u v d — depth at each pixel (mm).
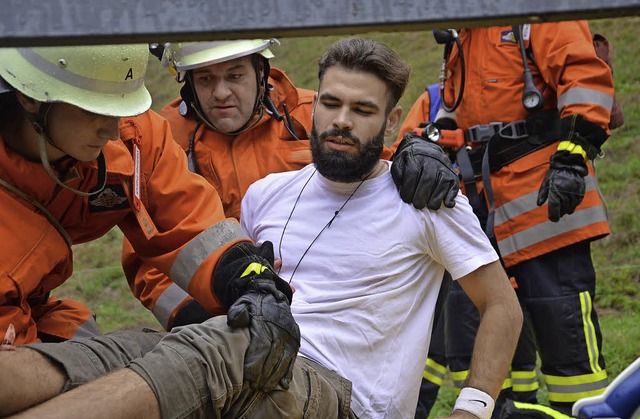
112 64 2809
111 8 1156
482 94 5301
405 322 3166
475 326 5395
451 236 3160
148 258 3275
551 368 5199
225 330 2648
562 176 4914
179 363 2531
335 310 3119
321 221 3273
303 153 4301
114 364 2734
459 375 5449
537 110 5223
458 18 1188
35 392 2469
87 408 2348
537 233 5191
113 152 3082
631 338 6828
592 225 5168
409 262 3178
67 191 3047
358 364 3078
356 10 1184
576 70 5043
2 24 1141
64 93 2758
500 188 5277
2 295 2857
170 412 2486
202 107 4316
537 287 5195
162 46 4469
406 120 5891
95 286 9000
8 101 2863
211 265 3057
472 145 5398
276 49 13188
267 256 3070
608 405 2441
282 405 2734
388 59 3203
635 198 9086
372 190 3250
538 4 1189
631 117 10375
